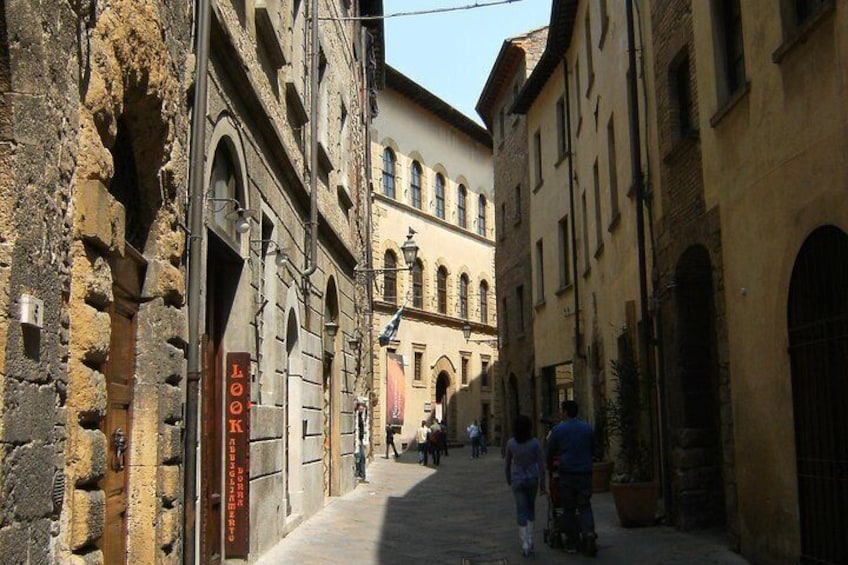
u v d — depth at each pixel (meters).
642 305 14.23
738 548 10.46
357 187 24.11
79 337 5.23
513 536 13.14
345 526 13.96
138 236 7.19
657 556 10.62
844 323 7.81
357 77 24.45
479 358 50.59
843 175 7.50
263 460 11.08
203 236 8.41
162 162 7.07
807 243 8.37
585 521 11.09
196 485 8.30
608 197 18.48
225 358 10.07
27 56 4.48
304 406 14.55
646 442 14.18
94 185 5.35
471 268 50.34
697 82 11.56
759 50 9.34
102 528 5.55
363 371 26.75
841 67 7.49
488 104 37.25
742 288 10.02
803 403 8.61
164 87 6.78
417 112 45.59
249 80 9.95
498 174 36.19
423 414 44.47
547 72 26.81
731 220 10.33
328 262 17.56
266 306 11.76
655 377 14.12
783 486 8.98
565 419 11.50
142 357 7.11
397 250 42.75
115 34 5.74
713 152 10.93
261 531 10.90
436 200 47.31
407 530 13.68
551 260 26.94
